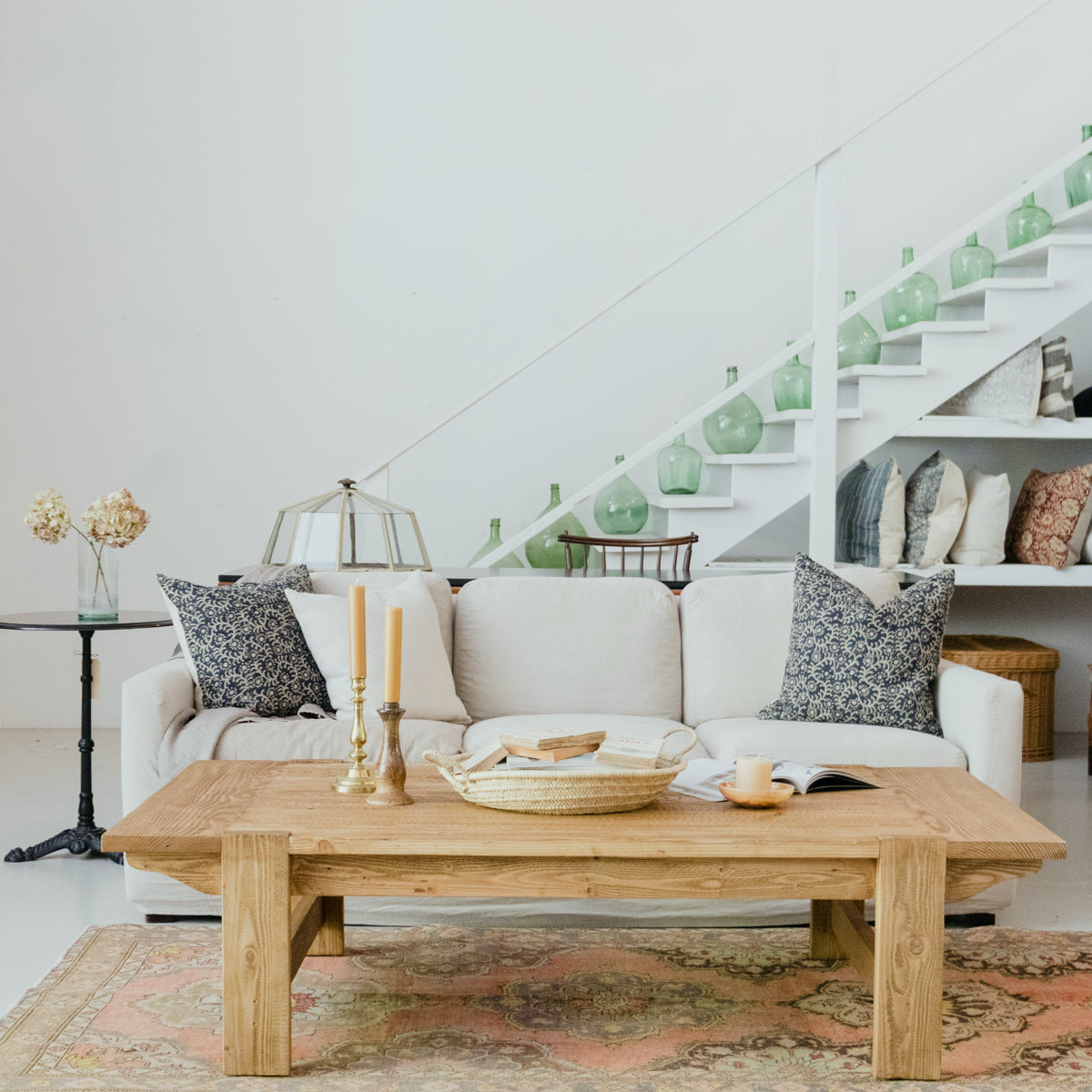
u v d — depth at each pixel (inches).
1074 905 123.4
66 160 215.6
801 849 81.0
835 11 220.2
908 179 221.6
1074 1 220.2
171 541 219.5
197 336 218.4
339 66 218.4
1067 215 193.3
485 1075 83.1
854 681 126.5
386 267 220.5
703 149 221.6
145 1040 87.9
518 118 220.5
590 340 222.8
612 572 184.1
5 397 216.2
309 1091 80.4
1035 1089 81.4
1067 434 194.2
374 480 178.4
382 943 110.0
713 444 206.1
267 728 117.0
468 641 140.6
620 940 111.3
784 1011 94.8
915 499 193.3
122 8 215.0
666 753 94.6
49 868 133.6
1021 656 197.3
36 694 220.4
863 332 203.2
